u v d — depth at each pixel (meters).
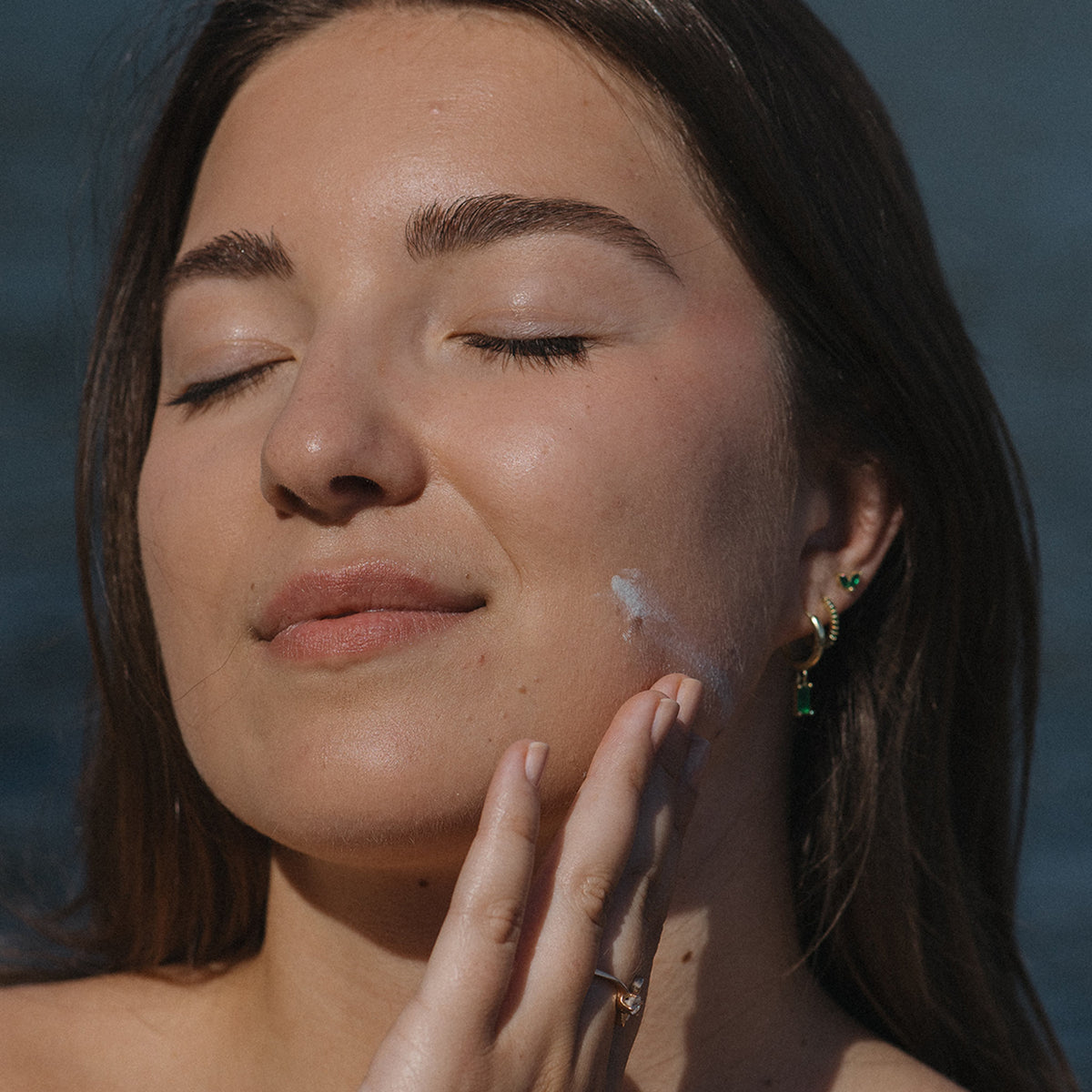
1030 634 3.30
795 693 2.96
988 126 15.01
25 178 12.74
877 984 3.11
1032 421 9.37
